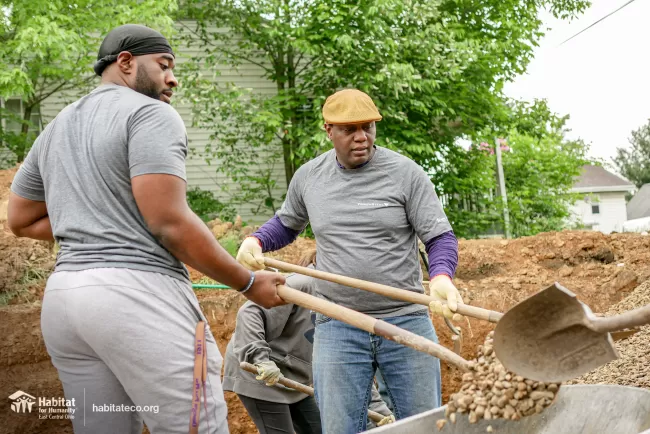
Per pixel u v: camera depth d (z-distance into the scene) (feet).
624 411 9.30
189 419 8.14
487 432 9.53
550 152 52.31
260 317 13.53
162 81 9.13
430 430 9.22
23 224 9.69
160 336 8.06
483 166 42.78
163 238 8.16
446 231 11.25
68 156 8.51
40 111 39.86
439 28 34.24
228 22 39.24
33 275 18.89
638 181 193.77
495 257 23.71
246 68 41.83
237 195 42.34
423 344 9.02
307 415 14.66
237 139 39.68
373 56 33.68
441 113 35.53
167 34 31.60
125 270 8.07
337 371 11.14
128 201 8.29
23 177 9.38
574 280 22.22
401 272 11.29
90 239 8.23
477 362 8.93
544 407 8.23
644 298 18.67
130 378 8.04
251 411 14.19
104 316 7.86
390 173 11.39
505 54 41.19
